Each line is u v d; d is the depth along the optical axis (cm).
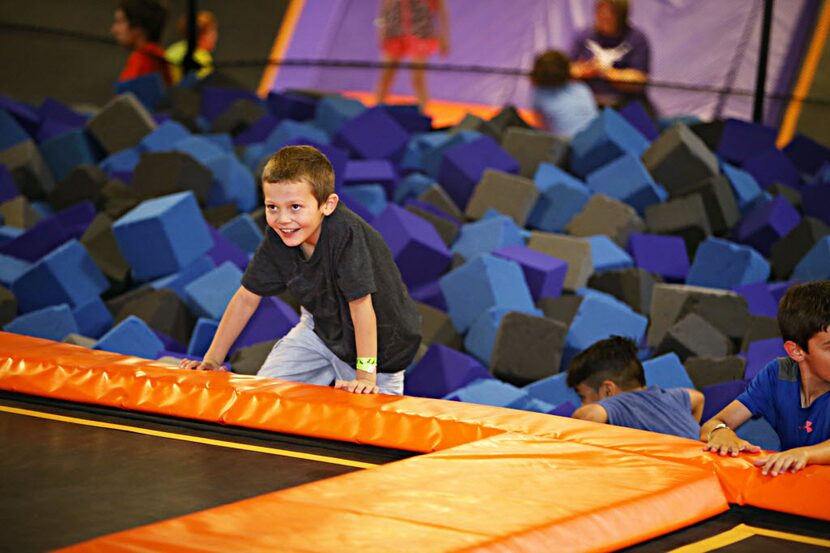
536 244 632
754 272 649
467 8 1060
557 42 1041
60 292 560
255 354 473
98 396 300
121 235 569
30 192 735
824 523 228
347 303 320
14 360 317
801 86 1016
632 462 241
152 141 741
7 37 1210
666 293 579
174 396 295
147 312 543
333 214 305
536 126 933
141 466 245
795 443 278
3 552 186
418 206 678
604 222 689
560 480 227
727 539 216
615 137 750
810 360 263
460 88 1050
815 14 1020
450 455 241
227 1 1241
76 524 203
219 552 179
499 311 540
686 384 486
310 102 884
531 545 193
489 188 690
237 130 845
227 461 253
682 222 693
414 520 198
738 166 815
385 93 1048
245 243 630
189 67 988
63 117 847
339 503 206
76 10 1275
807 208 751
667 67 1016
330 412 281
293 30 1167
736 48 1015
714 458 247
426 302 579
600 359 380
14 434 269
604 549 203
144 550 179
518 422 270
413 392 497
